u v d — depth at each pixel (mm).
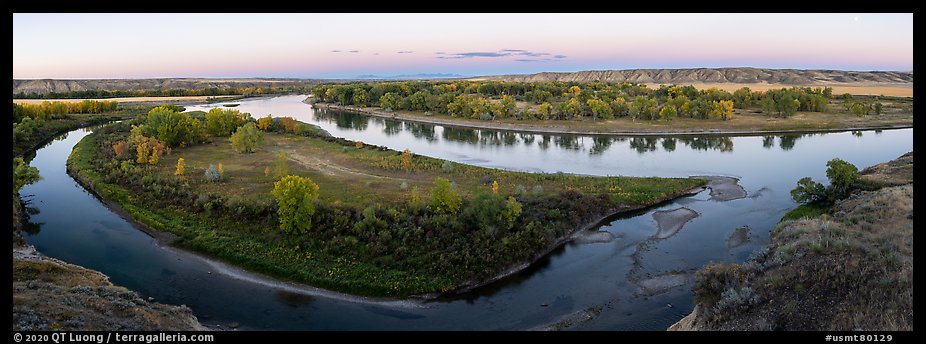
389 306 35594
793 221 46000
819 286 28875
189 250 44375
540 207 51219
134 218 51906
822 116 131875
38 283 32375
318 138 96250
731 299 29750
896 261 29266
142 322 29109
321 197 55375
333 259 41219
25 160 83375
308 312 34594
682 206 57094
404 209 48469
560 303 35906
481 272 39281
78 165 72438
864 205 44906
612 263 42562
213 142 91312
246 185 61000
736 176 70938
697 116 131000
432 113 149500
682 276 39625
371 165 72125
